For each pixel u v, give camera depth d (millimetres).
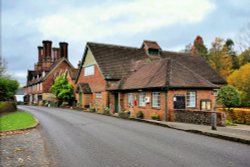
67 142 11438
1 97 30078
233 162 8203
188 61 38281
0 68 36438
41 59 64750
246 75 28203
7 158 8828
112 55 34969
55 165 8039
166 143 11078
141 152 9508
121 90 27531
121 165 7945
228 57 55594
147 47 37656
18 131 14398
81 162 8328
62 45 57656
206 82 22688
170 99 20547
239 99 21906
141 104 24109
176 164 7996
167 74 21828
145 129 15203
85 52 37344
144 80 24375
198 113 17359
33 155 9234
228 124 17391
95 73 34188
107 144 10930
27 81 75500
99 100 32906
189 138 12273
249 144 10875
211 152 9484
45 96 54719
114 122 18797
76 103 39000
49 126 16625
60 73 52562
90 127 16047
